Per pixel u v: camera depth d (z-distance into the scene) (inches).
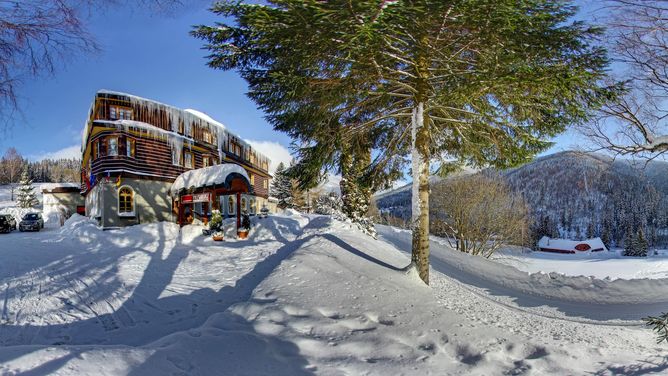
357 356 150.0
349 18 192.4
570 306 353.1
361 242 395.5
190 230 589.6
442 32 229.3
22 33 156.6
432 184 1053.2
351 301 210.5
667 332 208.1
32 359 107.5
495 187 1003.9
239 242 539.2
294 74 262.4
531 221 1063.0
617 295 397.7
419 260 299.1
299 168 372.8
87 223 677.3
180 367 122.6
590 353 176.7
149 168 812.6
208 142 1021.8
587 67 241.6
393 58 254.7
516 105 297.3
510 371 152.2
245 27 251.4
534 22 204.7
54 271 340.5
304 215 879.1
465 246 1013.2
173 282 313.6
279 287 225.1
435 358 154.4
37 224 953.5
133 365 116.0
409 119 377.4
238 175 610.2
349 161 441.4
